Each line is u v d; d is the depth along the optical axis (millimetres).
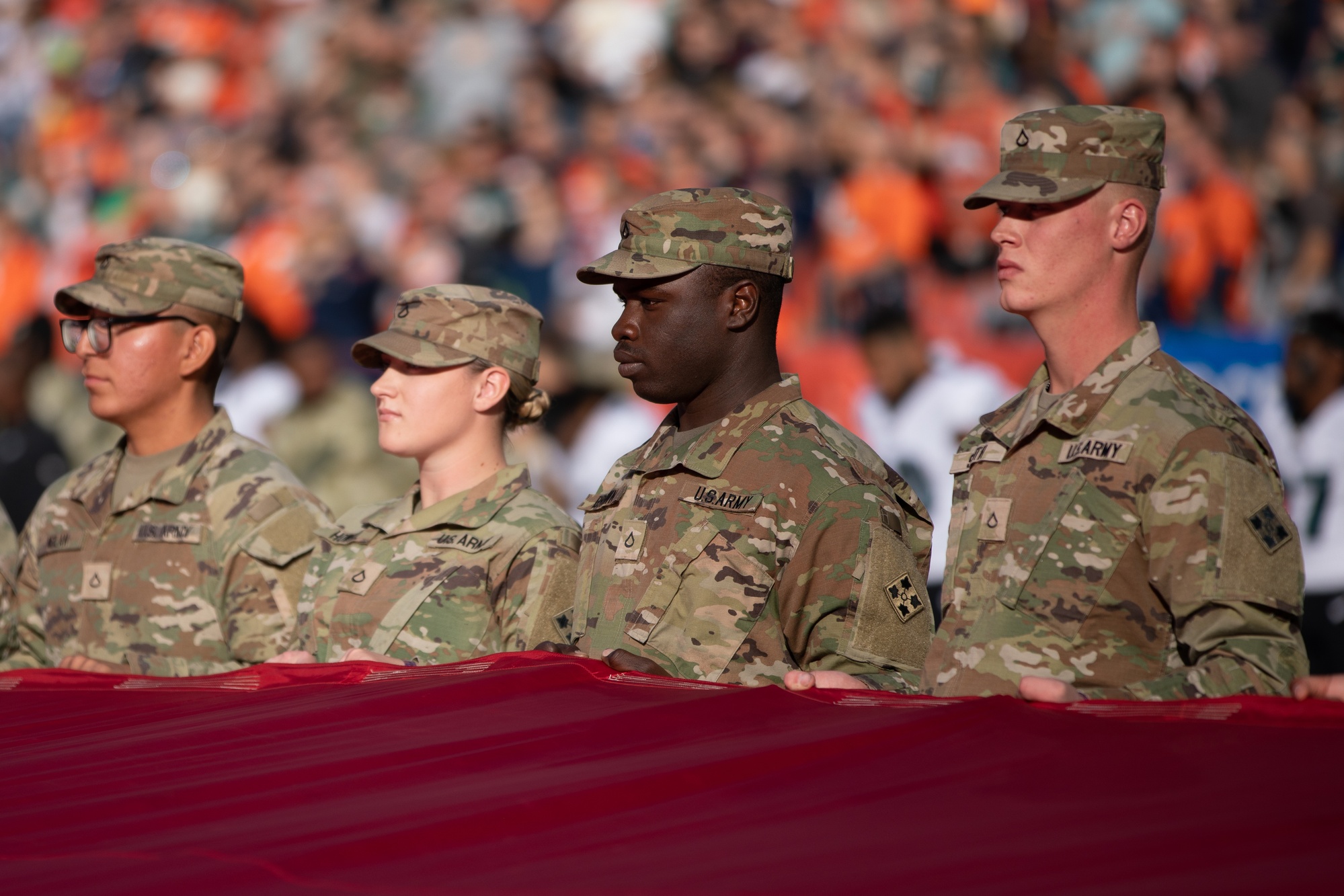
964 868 4672
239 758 6996
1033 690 7023
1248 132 31781
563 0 33969
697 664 9125
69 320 12883
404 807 5820
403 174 33844
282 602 11914
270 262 32938
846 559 9047
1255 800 5207
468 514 11172
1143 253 8406
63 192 36562
